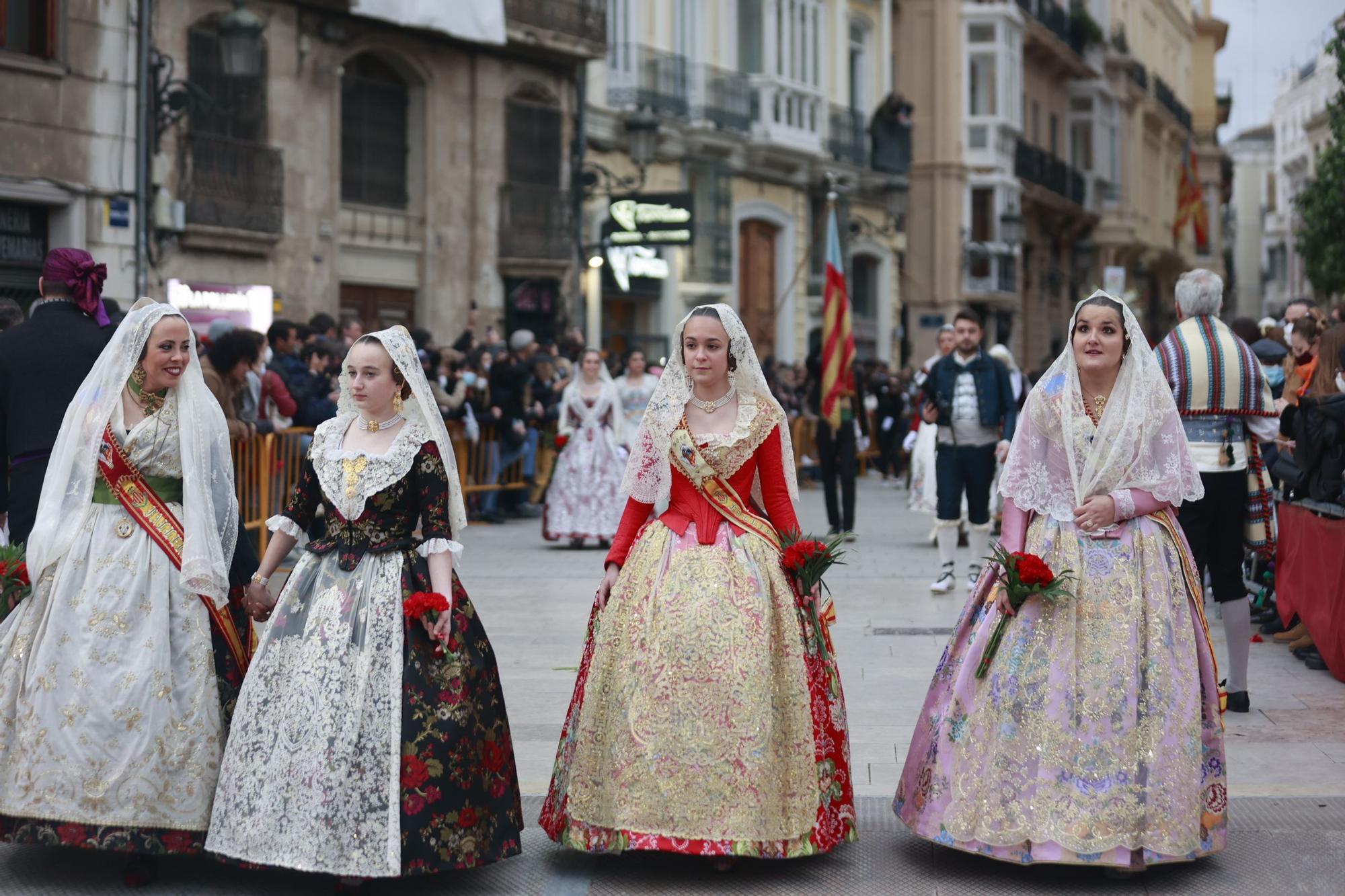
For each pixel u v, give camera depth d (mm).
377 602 4715
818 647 5039
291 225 18328
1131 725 4703
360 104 19844
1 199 14750
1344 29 20734
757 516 5117
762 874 4848
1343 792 5598
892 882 4766
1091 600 4828
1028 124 40656
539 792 5633
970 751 4809
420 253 20688
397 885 4770
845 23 30562
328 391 12672
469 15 20016
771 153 27250
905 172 32312
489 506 15922
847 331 14117
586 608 9898
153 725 4625
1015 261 36594
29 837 4578
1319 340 7977
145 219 16031
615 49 24125
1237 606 6844
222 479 4938
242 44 15711
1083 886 4719
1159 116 54375
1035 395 5047
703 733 4711
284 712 4617
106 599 4719
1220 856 4953
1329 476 7535
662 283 25109
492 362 16016
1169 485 4934
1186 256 61156
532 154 22047
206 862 4977
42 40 15062
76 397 4902
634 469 5156
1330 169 21656
